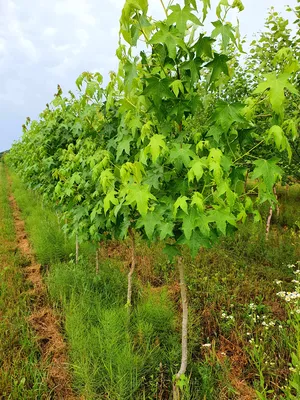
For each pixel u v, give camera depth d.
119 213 2.60
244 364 2.63
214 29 1.55
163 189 1.99
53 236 5.60
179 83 1.60
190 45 1.71
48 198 5.73
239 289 3.82
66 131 4.62
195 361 2.70
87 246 5.14
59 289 3.82
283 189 10.06
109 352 2.43
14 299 3.77
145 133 1.77
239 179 1.76
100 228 3.33
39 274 4.69
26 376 2.52
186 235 1.64
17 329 3.12
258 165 1.67
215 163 1.49
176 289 3.97
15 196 11.86
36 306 3.70
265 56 4.62
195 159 1.60
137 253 5.18
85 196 3.41
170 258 2.05
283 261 4.67
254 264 4.62
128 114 1.96
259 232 5.62
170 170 1.93
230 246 5.36
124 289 3.91
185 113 1.81
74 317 2.99
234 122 1.67
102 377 2.33
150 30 1.65
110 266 4.54
